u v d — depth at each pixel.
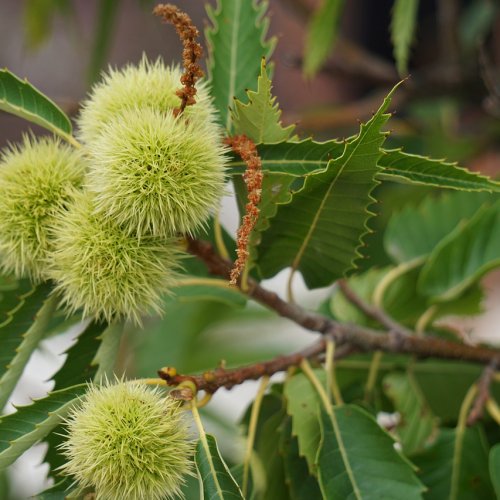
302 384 0.93
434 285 1.05
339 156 0.87
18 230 0.89
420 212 1.10
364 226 0.90
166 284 0.89
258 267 0.93
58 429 0.90
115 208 0.86
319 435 0.91
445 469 0.97
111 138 0.86
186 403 0.86
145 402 0.85
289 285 0.94
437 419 1.03
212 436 0.85
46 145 0.91
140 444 0.84
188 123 0.87
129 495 0.84
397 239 1.09
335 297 1.07
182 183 0.86
